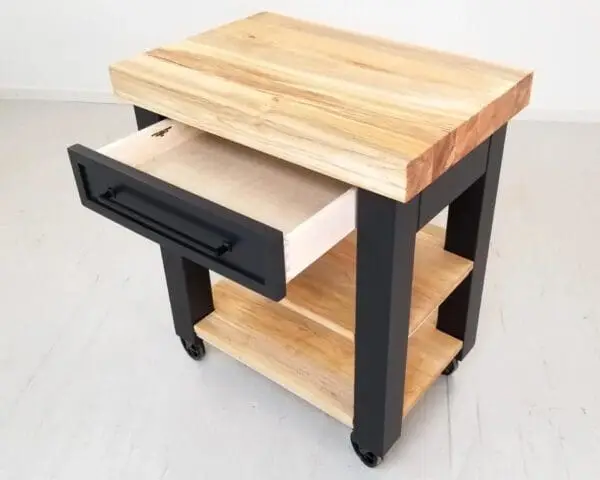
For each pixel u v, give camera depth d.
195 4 2.46
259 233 0.88
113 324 1.66
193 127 1.20
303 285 1.24
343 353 1.36
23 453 1.36
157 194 0.98
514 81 1.07
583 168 2.19
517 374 1.49
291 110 0.99
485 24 2.33
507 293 1.70
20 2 2.52
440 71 1.11
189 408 1.45
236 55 1.18
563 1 2.24
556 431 1.37
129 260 1.86
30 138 2.46
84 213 2.05
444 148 0.92
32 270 1.83
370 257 1.00
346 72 1.11
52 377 1.52
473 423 1.39
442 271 1.26
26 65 2.67
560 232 1.91
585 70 2.37
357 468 1.31
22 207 2.08
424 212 1.01
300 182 1.08
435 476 1.29
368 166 0.90
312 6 2.40
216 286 1.55
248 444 1.37
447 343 1.40
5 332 1.64
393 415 1.22
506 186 2.11
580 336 1.58
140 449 1.36
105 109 2.65
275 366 1.34
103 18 2.53
